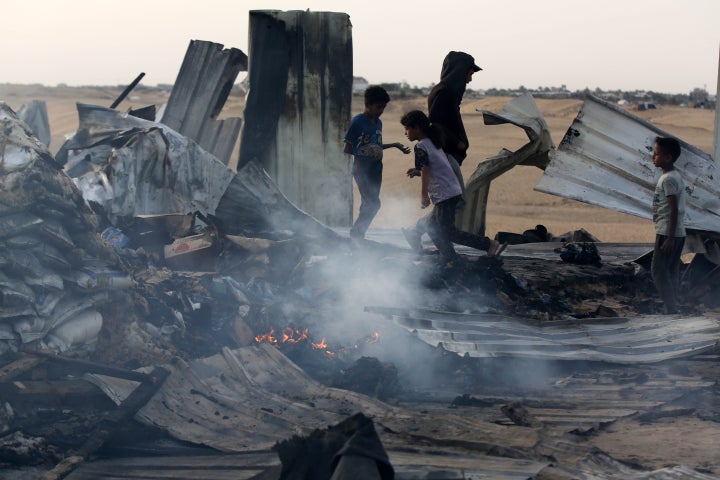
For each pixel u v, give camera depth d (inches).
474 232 494.6
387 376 239.0
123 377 216.1
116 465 177.5
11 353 216.2
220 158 554.6
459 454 172.7
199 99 548.1
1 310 211.9
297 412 208.8
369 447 129.5
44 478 169.9
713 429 203.5
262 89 471.5
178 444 190.7
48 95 4921.3
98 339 242.7
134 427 198.2
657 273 338.0
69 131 2340.1
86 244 248.5
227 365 236.4
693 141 2726.4
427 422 198.4
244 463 173.2
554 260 409.4
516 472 159.2
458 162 367.6
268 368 240.7
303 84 482.0
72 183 248.5
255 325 277.4
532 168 1798.7
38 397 206.7
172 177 431.8
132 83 526.9
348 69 488.1
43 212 227.5
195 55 548.1
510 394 239.6
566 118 3762.3
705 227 371.6
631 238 961.5
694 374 257.4
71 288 231.8
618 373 258.2
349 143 351.9
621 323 313.3
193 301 284.0
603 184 386.6
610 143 390.9
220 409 209.8
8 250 215.8
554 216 1221.7
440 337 271.4
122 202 408.5
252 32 469.7
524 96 492.7
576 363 268.2
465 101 4621.1
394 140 2390.5
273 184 364.5
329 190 491.2
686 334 299.4
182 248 327.0
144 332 252.4
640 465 173.3
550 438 184.1
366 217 358.9
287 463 140.5
